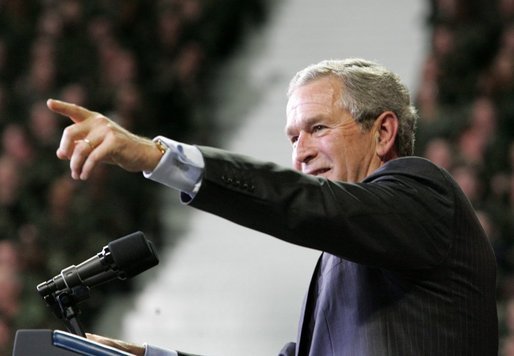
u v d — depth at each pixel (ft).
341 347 22.85
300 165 24.34
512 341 60.54
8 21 86.79
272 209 20.13
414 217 21.68
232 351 70.69
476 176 69.72
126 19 86.79
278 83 89.20
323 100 24.11
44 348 19.21
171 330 73.10
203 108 87.10
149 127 82.74
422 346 22.25
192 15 88.38
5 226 74.28
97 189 75.72
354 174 24.08
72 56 83.92
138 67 85.56
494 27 80.48
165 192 82.17
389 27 90.07
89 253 73.00
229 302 74.23
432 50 80.53
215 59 90.22
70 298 22.33
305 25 92.32
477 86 77.25
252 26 93.30
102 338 26.40
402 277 22.50
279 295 73.41
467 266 22.80
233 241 78.74
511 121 73.56
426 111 75.82
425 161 22.97
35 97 81.61
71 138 18.60
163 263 78.07
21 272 71.15
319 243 20.62
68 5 86.48
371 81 24.38
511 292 63.57
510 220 66.54
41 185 76.33
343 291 23.22
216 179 19.85
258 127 86.38
